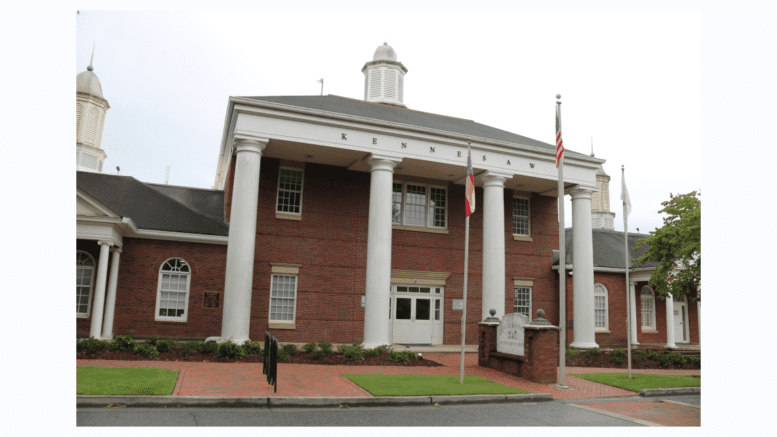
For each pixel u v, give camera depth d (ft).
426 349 71.77
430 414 32.19
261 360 51.88
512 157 74.33
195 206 81.00
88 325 66.39
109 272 68.03
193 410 30.37
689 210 66.28
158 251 70.18
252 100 60.90
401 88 100.37
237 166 61.26
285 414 30.53
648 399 40.96
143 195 77.10
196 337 69.97
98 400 30.09
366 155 68.90
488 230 71.56
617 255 98.43
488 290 70.03
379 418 30.37
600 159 80.02
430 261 80.48
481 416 32.07
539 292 86.89
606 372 55.36
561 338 45.44
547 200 90.38
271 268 71.72
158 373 39.60
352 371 48.01
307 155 71.67
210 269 71.97
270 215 72.74
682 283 65.62
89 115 116.88
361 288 75.41
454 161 70.49
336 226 75.66
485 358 54.49
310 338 71.92
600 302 92.89
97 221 60.75
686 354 82.94
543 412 34.17
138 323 68.13
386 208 65.62
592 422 31.40
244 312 58.08
